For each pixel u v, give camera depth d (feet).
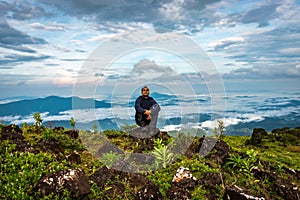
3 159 23.40
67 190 19.40
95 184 21.67
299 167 32.94
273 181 24.58
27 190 19.92
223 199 21.35
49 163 23.97
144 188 20.51
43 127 36.58
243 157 28.32
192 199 20.84
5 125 32.68
